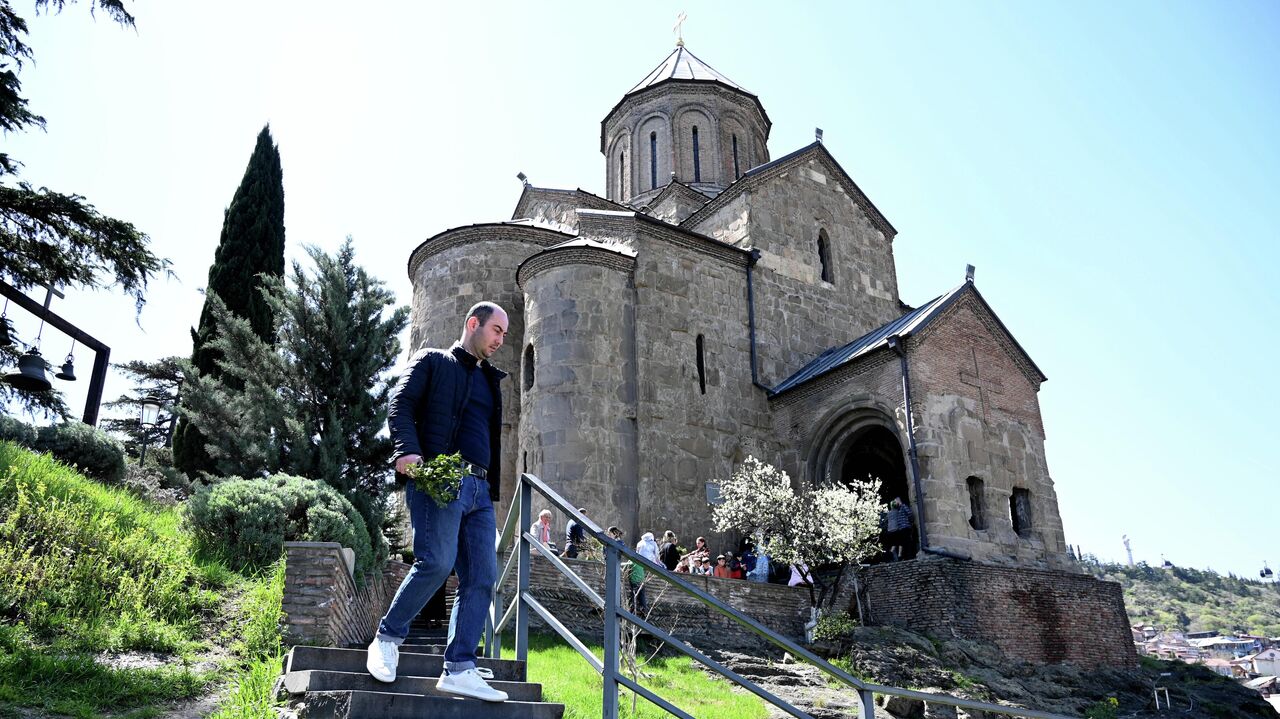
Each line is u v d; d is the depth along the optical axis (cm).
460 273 2466
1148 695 1880
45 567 904
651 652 1455
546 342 2238
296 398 2009
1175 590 14912
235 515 1148
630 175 3359
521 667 611
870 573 1952
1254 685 5600
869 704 454
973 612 1809
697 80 3362
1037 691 1666
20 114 1368
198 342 2661
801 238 2859
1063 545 2233
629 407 2236
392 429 489
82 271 1551
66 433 1758
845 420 2333
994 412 2245
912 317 2386
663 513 2194
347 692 477
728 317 2544
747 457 2408
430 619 1441
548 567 1573
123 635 829
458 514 494
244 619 943
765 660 1497
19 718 602
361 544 1156
